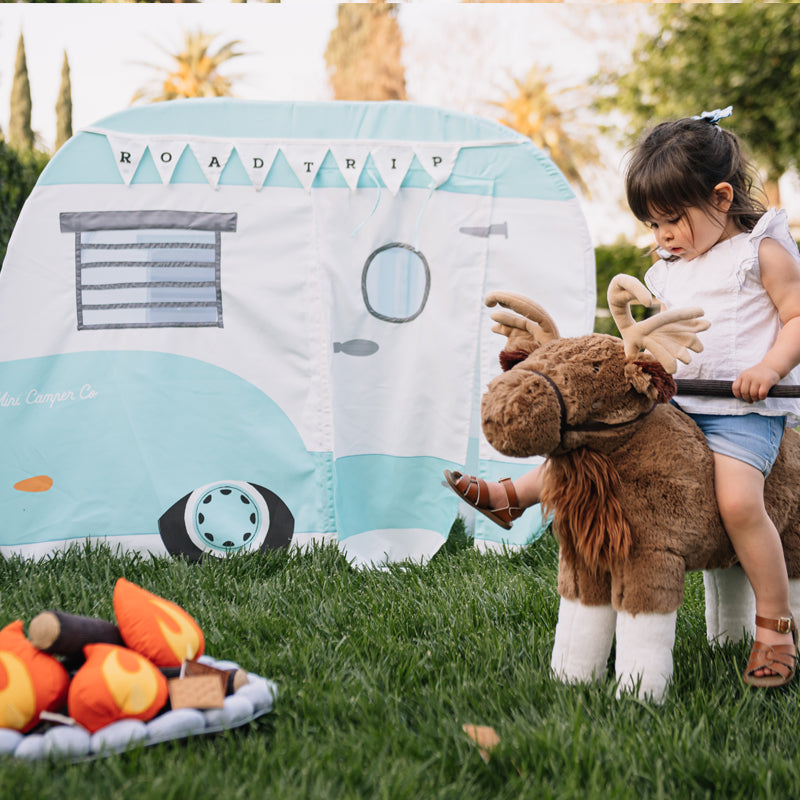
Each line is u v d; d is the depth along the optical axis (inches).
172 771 71.2
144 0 738.2
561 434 86.3
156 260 152.6
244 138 154.9
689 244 100.9
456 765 77.4
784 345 92.6
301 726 84.7
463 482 104.0
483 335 159.8
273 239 155.3
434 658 101.7
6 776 69.8
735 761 77.2
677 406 98.0
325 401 155.7
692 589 133.3
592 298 159.9
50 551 148.9
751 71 560.4
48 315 149.5
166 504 152.4
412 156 157.9
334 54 784.9
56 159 150.2
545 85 718.5
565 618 95.0
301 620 116.8
